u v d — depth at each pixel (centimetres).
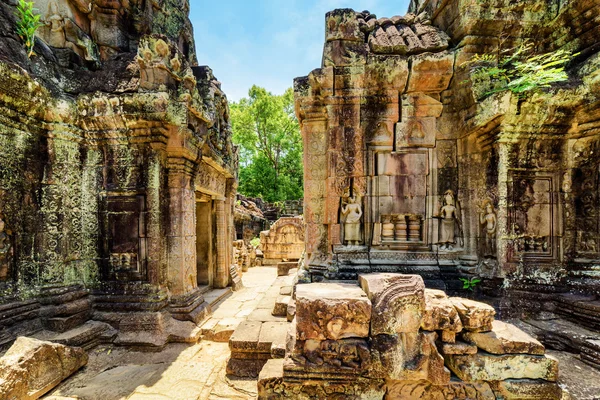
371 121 520
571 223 466
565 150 468
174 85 529
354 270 495
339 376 288
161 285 510
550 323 425
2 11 454
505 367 295
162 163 522
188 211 564
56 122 479
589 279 442
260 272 1205
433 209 516
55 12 520
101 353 438
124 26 638
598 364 342
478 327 308
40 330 435
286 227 1450
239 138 2597
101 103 489
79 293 485
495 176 468
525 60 491
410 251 512
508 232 461
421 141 516
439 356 295
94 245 511
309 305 292
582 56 467
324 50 540
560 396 287
